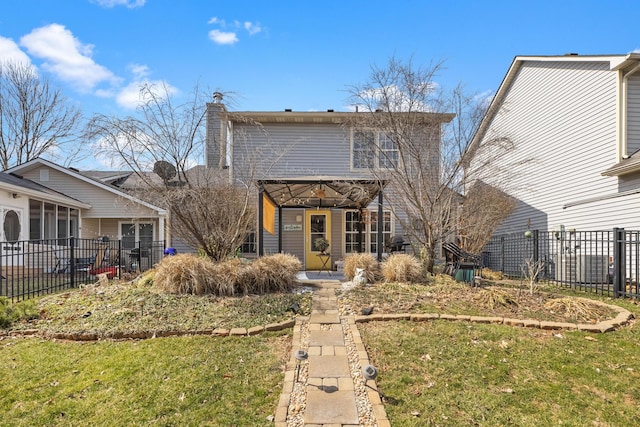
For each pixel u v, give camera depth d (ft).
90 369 12.39
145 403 10.34
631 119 30.55
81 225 45.93
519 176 41.78
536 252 30.50
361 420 9.59
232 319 16.94
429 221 26.18
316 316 17.34
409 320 16.66
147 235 49.67
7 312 17.01
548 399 10.43
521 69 43.70
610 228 31.09
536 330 15.43
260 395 10.78
